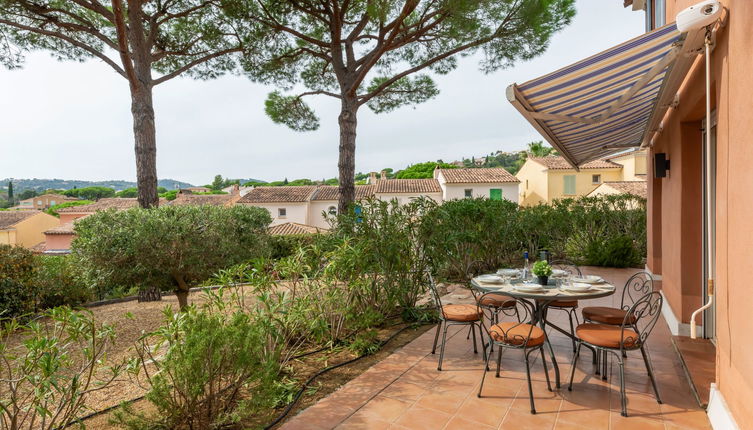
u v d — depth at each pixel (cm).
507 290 449
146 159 1007
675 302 596
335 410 377
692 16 312
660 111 591
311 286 543
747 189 275
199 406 338
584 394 404
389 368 476
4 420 293
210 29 1102
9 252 863
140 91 1002
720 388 338
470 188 3288
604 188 2688
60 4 1065
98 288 1020
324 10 1062
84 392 327
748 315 274
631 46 362
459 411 373
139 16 999
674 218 602
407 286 688
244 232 845
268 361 379
